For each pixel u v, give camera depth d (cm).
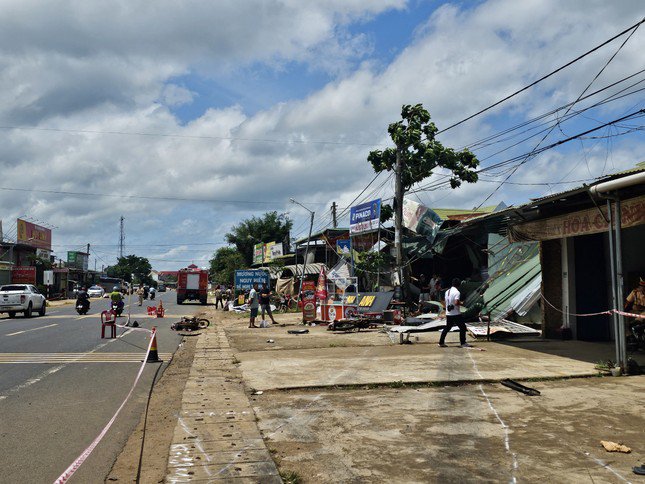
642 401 716
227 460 507
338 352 1266
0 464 516
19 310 2830
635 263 1348
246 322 2473
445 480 450
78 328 2092
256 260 6112
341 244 2944
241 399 769
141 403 774
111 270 12800
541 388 812
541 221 1294
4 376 991
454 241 2514
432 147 2450
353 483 448
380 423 627
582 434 571
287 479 459
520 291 1739
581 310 1424
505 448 529
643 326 1173
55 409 735
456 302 1312
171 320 2691
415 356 1160
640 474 455
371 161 2573
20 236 6025
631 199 959
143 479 469
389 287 2725
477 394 776
